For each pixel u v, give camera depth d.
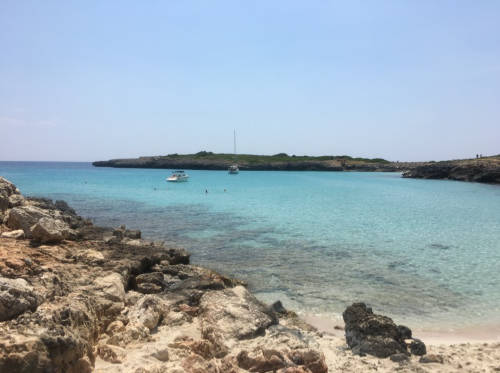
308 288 18.00
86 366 7.01
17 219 19.22
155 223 36.25
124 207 48.31
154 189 77.44
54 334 6.67
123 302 12.73
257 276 19.81
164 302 13.06
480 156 136.00
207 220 38.19
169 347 9.42
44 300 9.00
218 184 95.75
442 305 15.91
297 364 8.83
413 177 137.75
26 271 12.45
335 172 188.88
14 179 107.38
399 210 46.66
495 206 51.47
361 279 19.30
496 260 22.94
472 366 9.78
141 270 17.94
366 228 34.00
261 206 50.31
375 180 122.00
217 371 8.00
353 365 9.77
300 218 39.69
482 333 13.32
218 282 15.79
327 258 23.38
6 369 5.70
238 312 12.10
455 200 59.88
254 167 191.00
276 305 14.91
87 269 14.91
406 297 16.81
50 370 6.20
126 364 7.83
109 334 9.90
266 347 9.68
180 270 18.72
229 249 25.72
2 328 6.75
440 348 11.38
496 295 17.08
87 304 9.57
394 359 10.17
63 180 104.38
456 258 23.42
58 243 18.36
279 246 26.61
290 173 171.75
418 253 24.64
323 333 13.08
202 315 12.39
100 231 25.95
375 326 11.26
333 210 46.31
